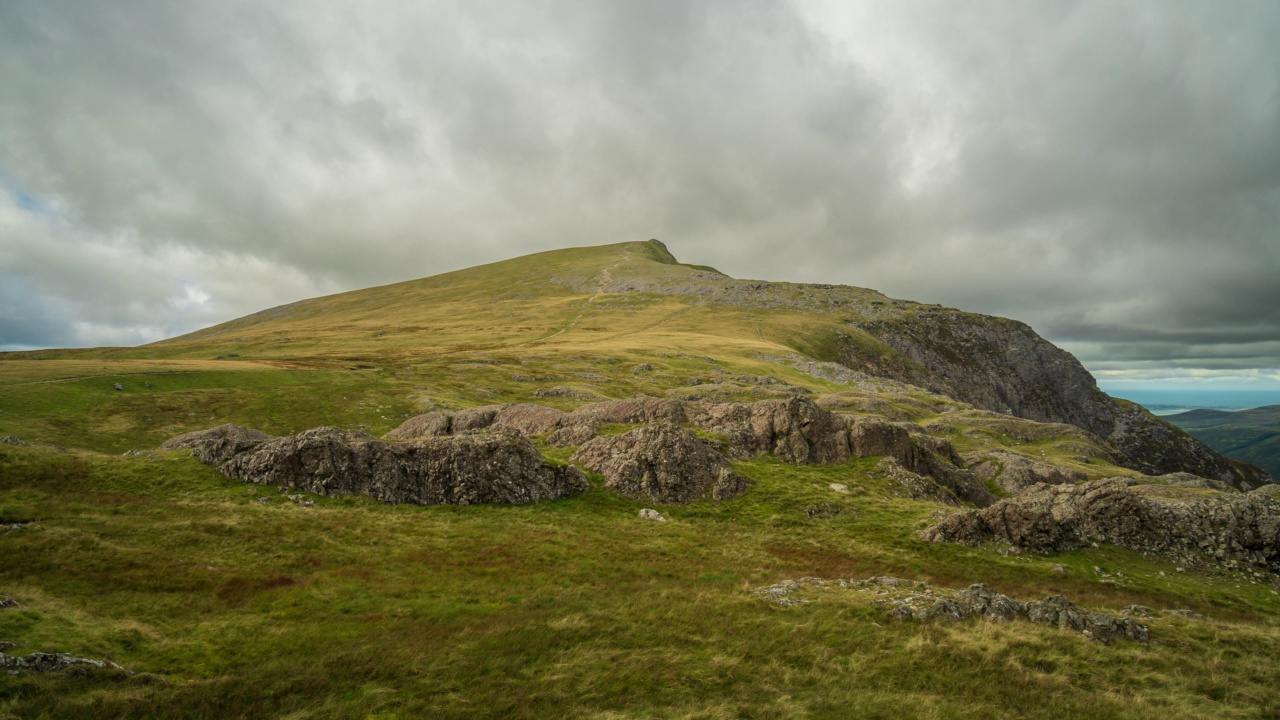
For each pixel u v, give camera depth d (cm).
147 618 2445
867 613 2836
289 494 4212
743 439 6006
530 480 4719
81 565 2855
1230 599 3575
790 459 5809
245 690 1953
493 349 18412
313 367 12725
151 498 3934
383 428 9275
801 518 4588
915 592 3125
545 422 6969
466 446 4734
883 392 17400
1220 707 2127
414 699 1984
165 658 2130
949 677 2273
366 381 11819
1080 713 2070
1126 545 4362
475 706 1964
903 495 5319
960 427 13638
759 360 19925
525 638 2505
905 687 2206
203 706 1828
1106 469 10556
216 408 9194
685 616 2798
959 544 4109
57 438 7238
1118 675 2338
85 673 1864
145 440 7800
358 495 4347
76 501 3706
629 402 6888
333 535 3662
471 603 2922
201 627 2431
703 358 18550
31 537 3056
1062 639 2605
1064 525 4353
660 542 4006
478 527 4062
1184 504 4678
